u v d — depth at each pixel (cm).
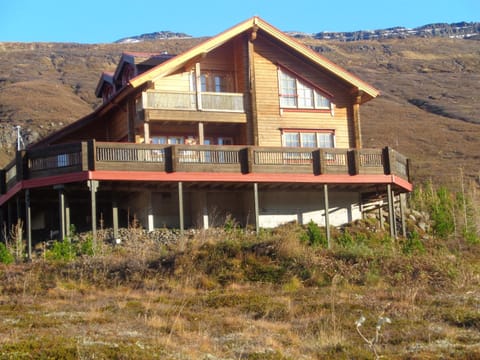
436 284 1914
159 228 2889
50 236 2892
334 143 3259
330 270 2014
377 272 1991
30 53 13175
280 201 3055
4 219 3219
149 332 1358
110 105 3198
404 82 11481
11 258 2291
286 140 3183
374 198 3253
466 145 7069
